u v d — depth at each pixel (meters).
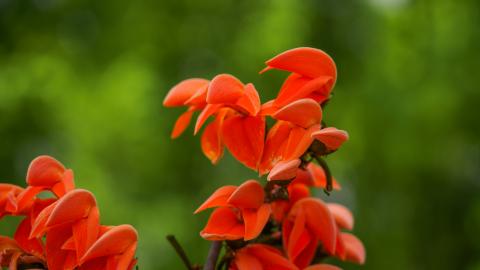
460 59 14.24
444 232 15.59
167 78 15.40
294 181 3.63
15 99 14.63
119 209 13.02
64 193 3.30
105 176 13.33
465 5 14.62
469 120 14.36
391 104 14.23
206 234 3.20
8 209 3.29
